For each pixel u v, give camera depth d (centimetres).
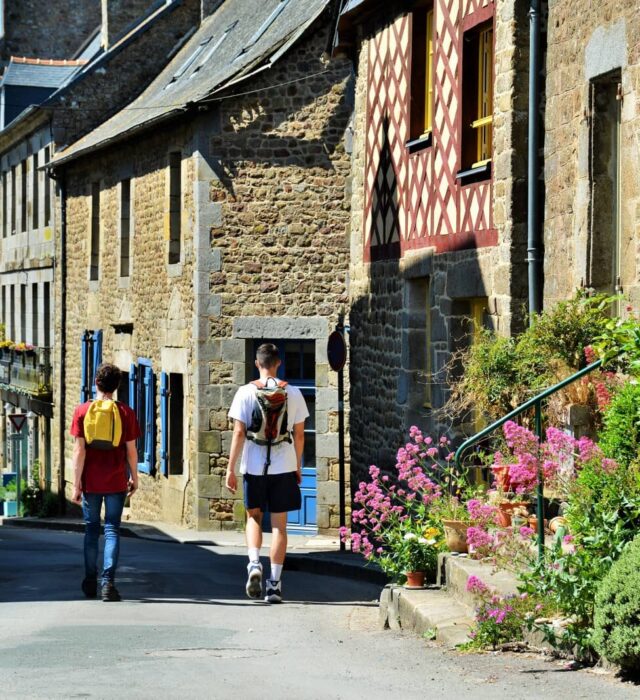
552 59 1070
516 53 1122
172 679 642
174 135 2222
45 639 788
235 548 1819
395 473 1455
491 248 1170
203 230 2103
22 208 3444
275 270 2092
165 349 2283
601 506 679
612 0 947
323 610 973
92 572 1044
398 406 1441
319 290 2081
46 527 2616
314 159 2081
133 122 2408
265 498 1003
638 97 902
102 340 2688
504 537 733
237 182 2095
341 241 2077
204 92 2088
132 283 2478
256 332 2095
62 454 3016
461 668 648
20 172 3444
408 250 1421
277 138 2089
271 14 2339
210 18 2947
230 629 844
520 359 991
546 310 1012
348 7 1552
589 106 989
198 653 732
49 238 3127
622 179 930
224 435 2117
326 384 2064
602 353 824
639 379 724
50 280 3127
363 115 1627
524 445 739
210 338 2111
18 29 4081
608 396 828
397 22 1469
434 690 595
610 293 986
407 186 1430
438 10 1333
